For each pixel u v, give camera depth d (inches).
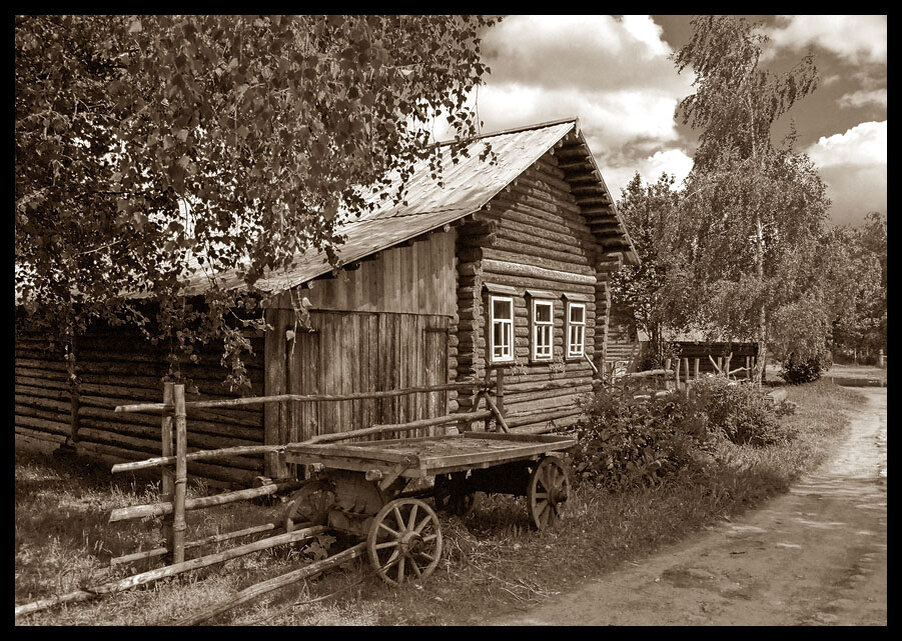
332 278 383.2
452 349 504.4
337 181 231.3
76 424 516.1
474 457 250.7
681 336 1419.8
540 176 613.0
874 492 405.1
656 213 1392.7
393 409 441.7
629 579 249.6
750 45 1007.6
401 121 261.9
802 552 284.2
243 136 204.7
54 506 334.6
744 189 967.0
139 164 244.2
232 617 203.3
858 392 1177.4
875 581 247.4
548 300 612.1
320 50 228.1
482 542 275.4
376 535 228.8
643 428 387.5
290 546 256.8
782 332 962.1
